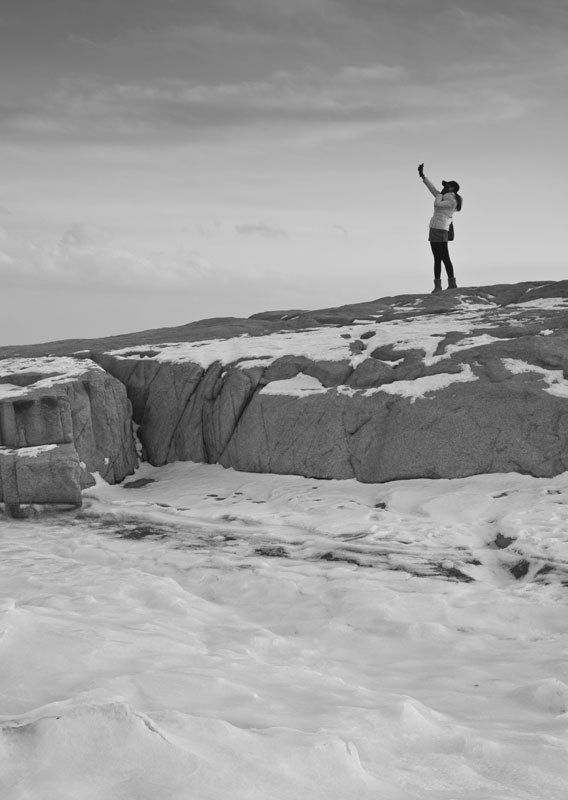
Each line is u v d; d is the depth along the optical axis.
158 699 3.43
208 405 13.79
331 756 2.77
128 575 7.72
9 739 2.60
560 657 5.34
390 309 17.61
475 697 4.37
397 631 6.09
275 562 8.38
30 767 2.50
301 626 6.24
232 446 13.17
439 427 11.33
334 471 11.90
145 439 14.50
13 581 7.45
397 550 8.50
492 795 2.80
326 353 13.59
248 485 12.09
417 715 3.48
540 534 8.44
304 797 2.54
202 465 13.66
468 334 13.16
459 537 8.85
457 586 7.36
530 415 11.01
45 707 2.86
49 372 13.68
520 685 4.68
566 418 10.80
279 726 3.17
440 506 9.99
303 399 12.59
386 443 11.57
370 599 6.84
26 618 4.27
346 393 12.41
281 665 5.00
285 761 2.71
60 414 12.34
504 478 10.70
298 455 12.31
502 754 3.24
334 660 5.35
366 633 6.11
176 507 11.22
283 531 9.59
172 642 4.68
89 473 12.95
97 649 4.12
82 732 2.62
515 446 10.87
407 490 10.76
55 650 4.00
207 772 2.52
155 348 15.62
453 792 2.82
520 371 11.62
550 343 12.05
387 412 11.83
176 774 2.50
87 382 13.42
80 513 11.49
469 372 11.90
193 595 7.09
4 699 3.36
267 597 7.22
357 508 10.36
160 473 13.80
